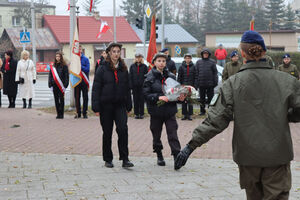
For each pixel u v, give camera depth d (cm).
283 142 291
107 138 619
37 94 2011
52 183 527
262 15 7550
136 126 1030
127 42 4694
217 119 302
